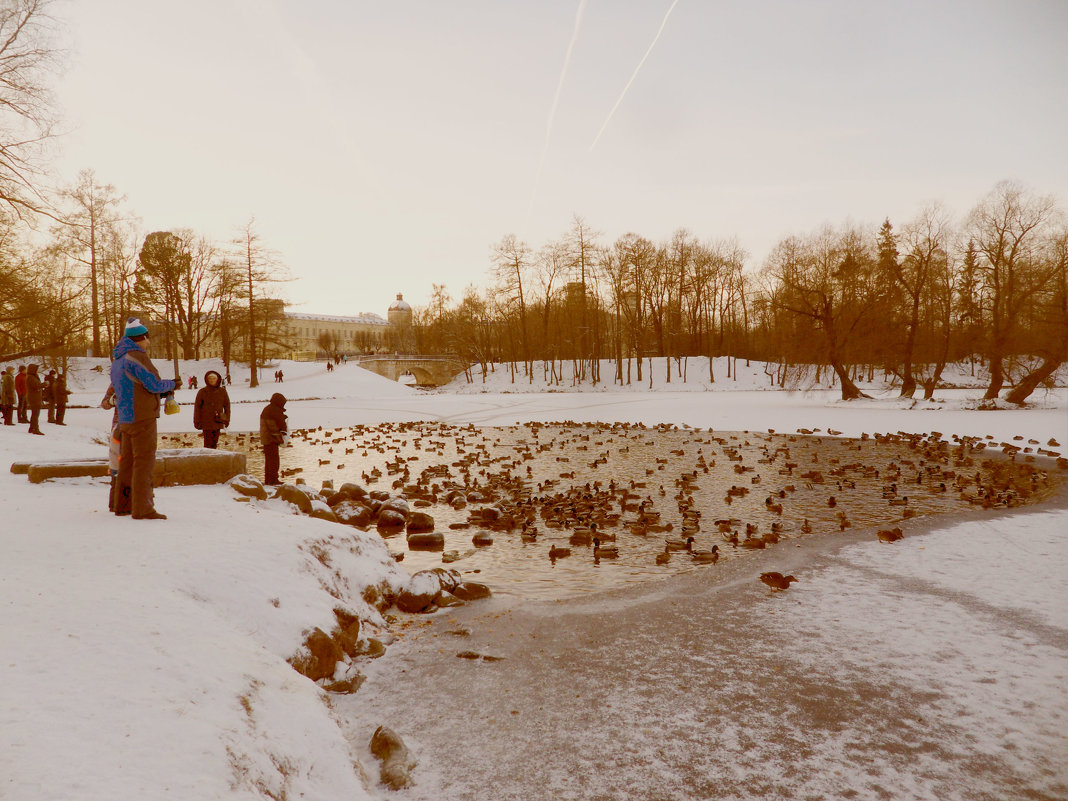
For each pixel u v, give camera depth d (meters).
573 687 4.94
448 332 94.31
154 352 77.62
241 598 5.16
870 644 5.68
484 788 3.64
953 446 22.14
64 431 21.92
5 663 3.37
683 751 4.02
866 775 3.74
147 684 3.44
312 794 3.32
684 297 81.94
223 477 10.20
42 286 24.98
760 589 7.32
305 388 62.62
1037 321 35.50
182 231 70.88
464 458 18.67
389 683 5.09
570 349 84.94
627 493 12.58
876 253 40.34
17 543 5.72
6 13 22.33
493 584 7.66
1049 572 7.70
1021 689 4.78
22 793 2.37
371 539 8.20
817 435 26.36
